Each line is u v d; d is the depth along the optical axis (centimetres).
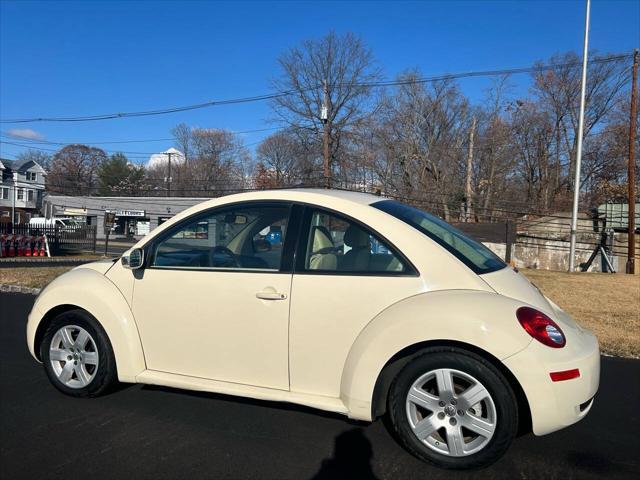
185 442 343
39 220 4803
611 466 318
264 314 344
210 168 6384
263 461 318
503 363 287
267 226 363
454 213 3603
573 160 3922
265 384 347
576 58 3884
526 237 2367
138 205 4978
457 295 307
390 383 322
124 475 300
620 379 501
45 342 419
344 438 350
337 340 327
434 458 309
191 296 366
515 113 4044
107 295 393
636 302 937
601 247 2258
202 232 379
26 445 337
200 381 364
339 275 332
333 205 351
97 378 398
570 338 307
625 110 3578
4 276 1198
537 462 322
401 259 325
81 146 8231
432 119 3894
